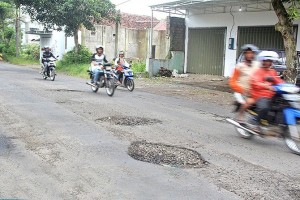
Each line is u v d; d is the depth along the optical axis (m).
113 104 9.64
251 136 6.55
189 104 10.60
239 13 19.39
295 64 12.38
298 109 5.84
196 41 21.94
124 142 5.94
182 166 4.89
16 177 4.28
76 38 24.06
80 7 21.78
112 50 31.23
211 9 20.80
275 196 4.00
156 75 20.30
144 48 31.33
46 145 5.60
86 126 6.95
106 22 30.45
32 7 22.53
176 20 22.11
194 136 6.56
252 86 6.33
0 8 34.56
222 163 5.08
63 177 4.33
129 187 4.10
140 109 9.09
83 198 3.77
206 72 21.52
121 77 13.27
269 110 6.04
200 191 4.06
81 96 10.88
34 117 7.53
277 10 12.25
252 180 4.46
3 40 37.81
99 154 5.25
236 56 19.77
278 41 17.72
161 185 4.19
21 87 12.37
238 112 6.77
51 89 12.26
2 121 7.09
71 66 22.70
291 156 5.57
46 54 16.14
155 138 6.27
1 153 5.12
